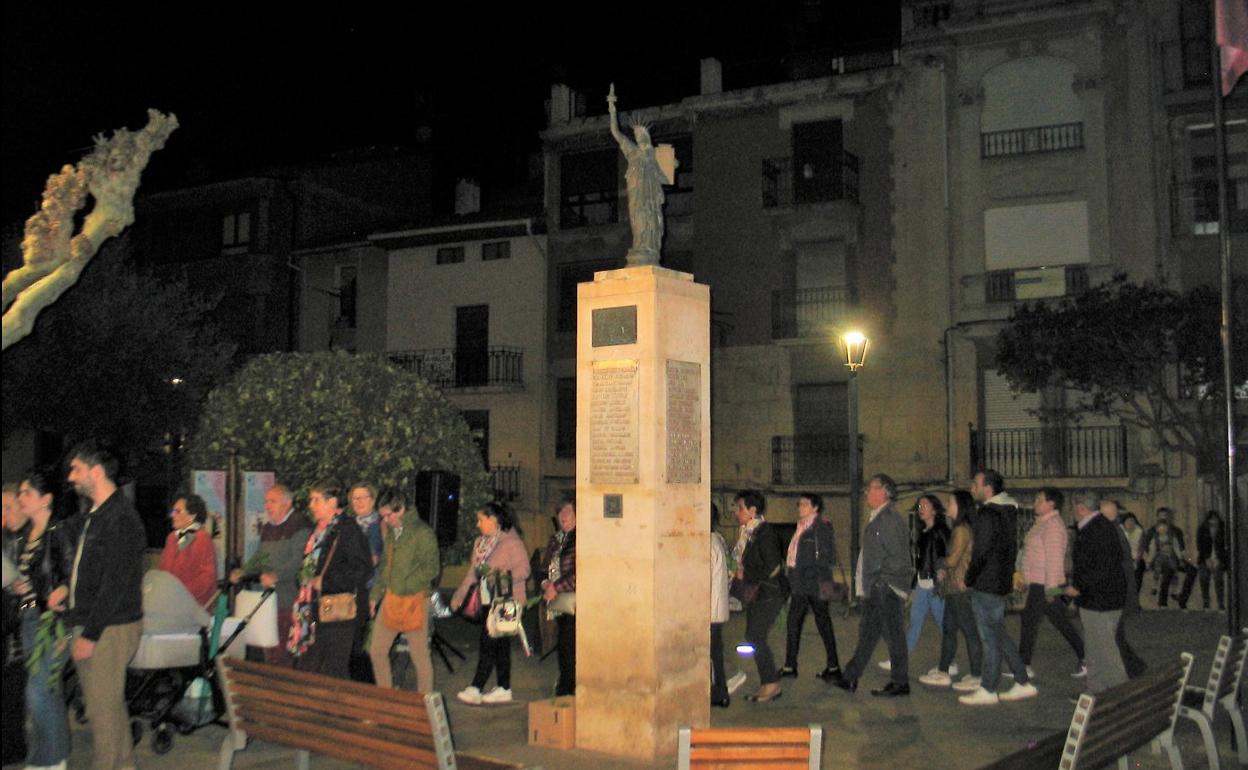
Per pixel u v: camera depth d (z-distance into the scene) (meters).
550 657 12.69
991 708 9.49
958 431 25.50
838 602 19.39
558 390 30.56
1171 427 22.45
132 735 7.91
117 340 19.41
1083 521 9.05
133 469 20.83
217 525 10.24
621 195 30.27
